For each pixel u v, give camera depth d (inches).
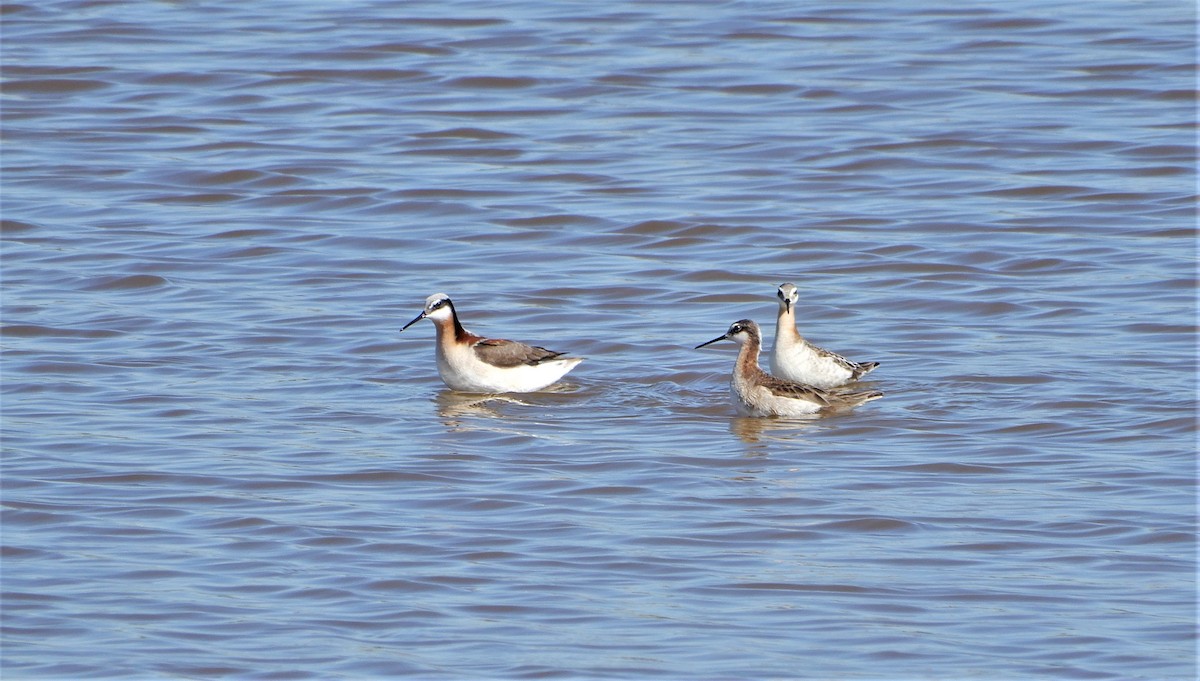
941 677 533.0
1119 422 792.3
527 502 692.7
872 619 577.3
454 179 1250.0
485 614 580.4
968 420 802.2
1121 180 1229.7
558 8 1668.3
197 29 1609.3
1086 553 634.2
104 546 641.6
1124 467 729.6
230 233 1142.3
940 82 1449.3
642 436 787.4
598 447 768.9
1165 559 627.2
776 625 571.2
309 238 1135.0
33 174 1259.8
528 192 1222.9
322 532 655.8
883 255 1090.7
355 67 1507.1
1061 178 1236.5
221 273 1066.7
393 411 829.2
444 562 626.5
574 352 935.7
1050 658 546.6
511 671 534.9
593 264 1085.1
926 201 1194.6
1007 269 1061.8
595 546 643.5
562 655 546.3
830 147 1309.1
